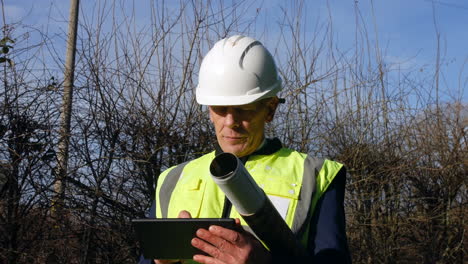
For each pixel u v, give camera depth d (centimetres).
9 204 502
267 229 180
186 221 179
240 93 224
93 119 538
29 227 511
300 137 650
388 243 684
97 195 523
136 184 547
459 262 720
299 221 209
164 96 571
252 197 172
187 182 233
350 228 680
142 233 187
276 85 234
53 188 523
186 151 568
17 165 507
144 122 552
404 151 703
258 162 225
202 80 234
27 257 508
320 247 201
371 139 689
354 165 671
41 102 525
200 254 188
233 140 225
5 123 512
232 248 176
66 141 527
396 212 688
